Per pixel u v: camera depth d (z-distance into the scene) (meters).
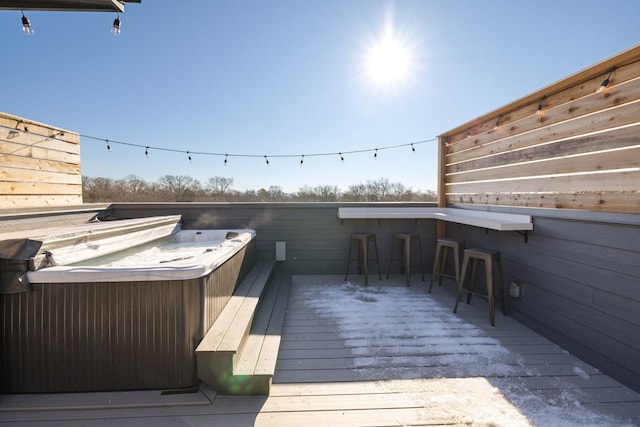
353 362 2.02
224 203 4.20
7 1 2.01
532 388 1.73
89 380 1.64
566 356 2.13
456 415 1.49
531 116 2.59
